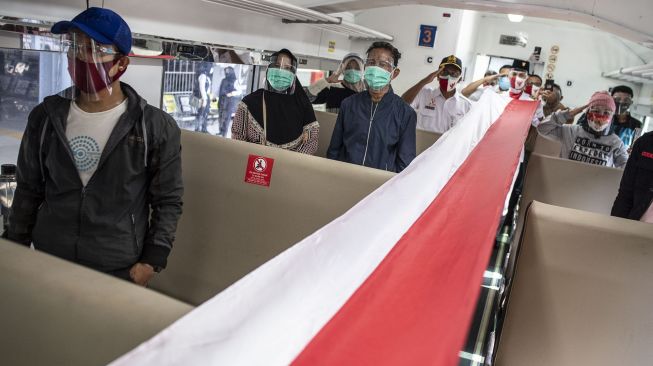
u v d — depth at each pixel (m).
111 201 1.69
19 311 1.10
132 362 0.74
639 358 1.68
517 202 3.90
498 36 10.69
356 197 2.21
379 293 1.00
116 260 1.72
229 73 4.54
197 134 2.49
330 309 0.93
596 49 10.30
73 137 1.66
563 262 1.74
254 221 2.38
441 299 0.98
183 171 2.49
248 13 4.57
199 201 2.47
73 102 1.69
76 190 1.67
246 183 2.38
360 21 7.52
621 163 4.10
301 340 0.83
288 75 2.89
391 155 2.90
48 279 1.11
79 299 1.06
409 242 1.26
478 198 1.65
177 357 0.75
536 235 1.77
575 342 1.75
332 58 6.88
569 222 1.74
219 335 0.81
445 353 0.80
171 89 3.78
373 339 0.84
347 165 2.27
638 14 3.63
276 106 2.96
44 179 1.72
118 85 1.70
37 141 1.70
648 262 1.66
